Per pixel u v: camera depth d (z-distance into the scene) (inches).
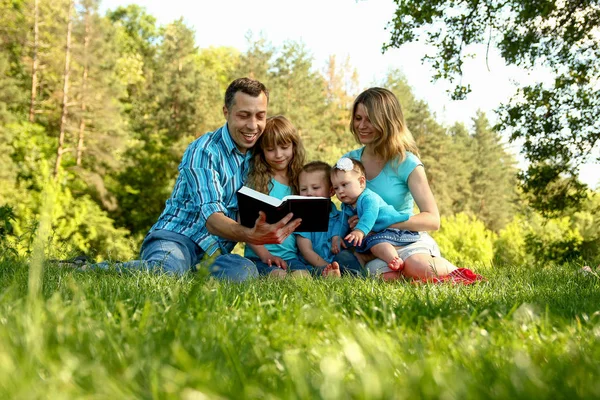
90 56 1333.7
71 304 72.2
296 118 1717.5
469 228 1596.9
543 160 663.8
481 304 97.9
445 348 59.5
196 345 53.9
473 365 50.6
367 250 185.6
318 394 39.5
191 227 180.5
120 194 1450.5
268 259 186.5
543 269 202.7
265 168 188.9
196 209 180.9
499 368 49.2
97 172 1384.1
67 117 1328.7
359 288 118.5
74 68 1343.5
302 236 194.2
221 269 165.3
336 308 87.8
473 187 2694.4
